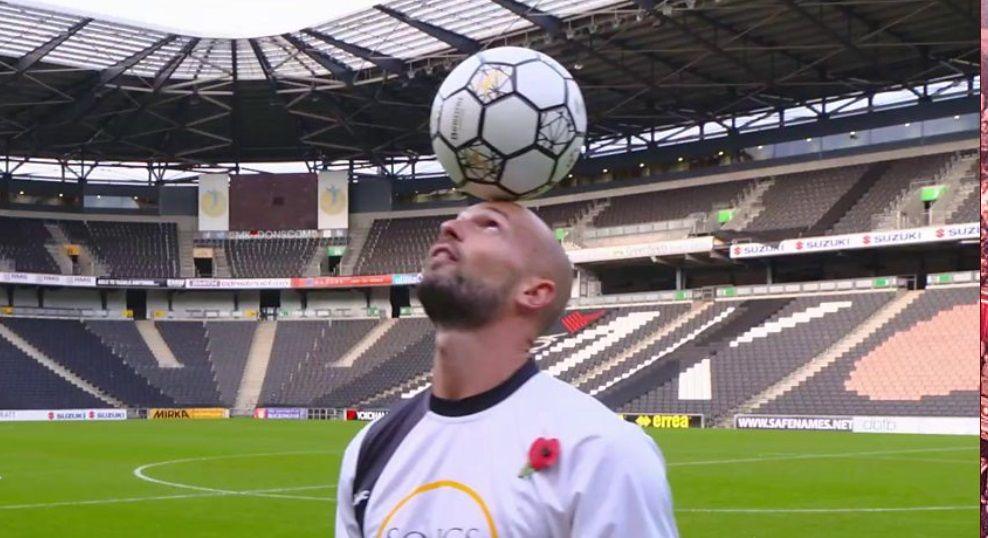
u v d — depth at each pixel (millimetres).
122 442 40531
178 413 67188
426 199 77562
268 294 78062
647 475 2357
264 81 60531
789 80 58000
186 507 20188
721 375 54750
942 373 48000
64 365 68750
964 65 56375
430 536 2455
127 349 72125
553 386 2596
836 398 49500
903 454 32938
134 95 62000
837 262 63438
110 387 67875
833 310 56469
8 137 69125
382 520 2553
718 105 63312
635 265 67125
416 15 48125
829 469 27672
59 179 77188
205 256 76312
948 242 52719
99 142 69938
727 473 26562
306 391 68500
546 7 46656
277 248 76750
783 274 65250
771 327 57344
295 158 78312
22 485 24312
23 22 49000
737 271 67000
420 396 2766
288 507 20141
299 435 45688
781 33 50031
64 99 60250
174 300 77625
